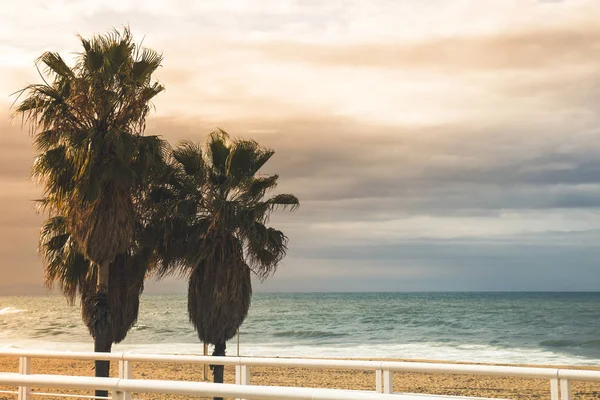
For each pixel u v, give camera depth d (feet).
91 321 59.82
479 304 472.03
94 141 58.23
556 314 322.14
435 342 186.70
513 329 236.02
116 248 59.11
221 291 59.47
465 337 204.74
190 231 61.46
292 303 523.70
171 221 61.00
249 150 62.28
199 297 60.23
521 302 513.45
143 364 99.35
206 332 60.03
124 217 59.21
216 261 60.13
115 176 57.82
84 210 58.70
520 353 149.28
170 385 16.70
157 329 229.25
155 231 62.08
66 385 17.74
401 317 310.04
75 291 63.21
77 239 59.21
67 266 62.39
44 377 17.92
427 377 75.97
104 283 60.13
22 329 228.63
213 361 27.25
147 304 562.66
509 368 24.40
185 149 62.64
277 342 194.49
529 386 65.72
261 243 60.95
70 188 59.21
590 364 122.42
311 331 225.15
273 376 78.23
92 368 93.20
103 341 60.03
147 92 62.08
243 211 60.29
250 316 333.21
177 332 214.90
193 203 60.90
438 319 293.64
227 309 59.62
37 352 29.12
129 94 60.80
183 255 61.46
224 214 59.57
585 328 235.20
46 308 512.22
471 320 286.05
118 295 62.39
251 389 15.58
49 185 59.47
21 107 59.47
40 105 59.36
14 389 56.34
